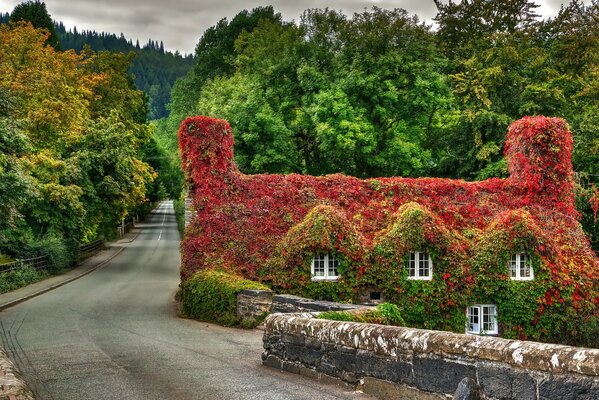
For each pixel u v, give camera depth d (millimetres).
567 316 26500
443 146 48344
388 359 9781
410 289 26156
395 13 45469
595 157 41688
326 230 25922
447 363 8570
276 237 27547
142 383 11516
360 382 10508
